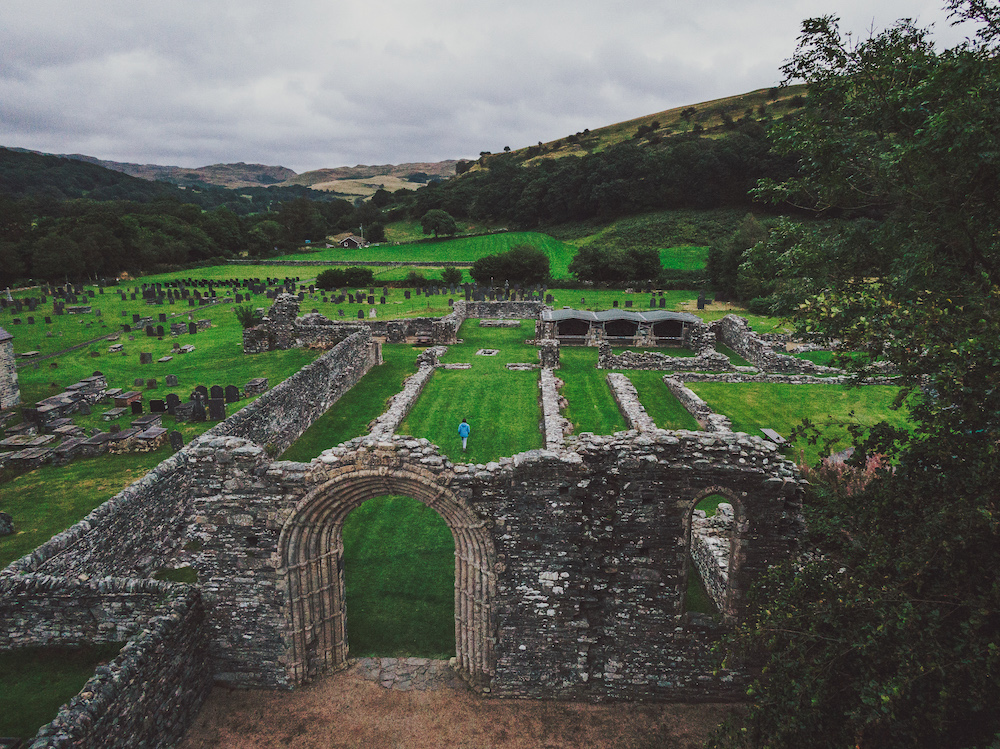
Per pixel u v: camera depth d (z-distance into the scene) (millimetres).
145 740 11234
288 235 161500
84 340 50375
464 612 13516
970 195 10156
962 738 8000
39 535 18406
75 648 13273
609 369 40062
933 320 9211
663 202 140500
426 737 12453
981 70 10164
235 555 13125
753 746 9633
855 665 8828
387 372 39531
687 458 12352
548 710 13195
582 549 12750
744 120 177125
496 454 25078
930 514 8680
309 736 12445
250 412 21828
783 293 14570
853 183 13609
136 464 23984
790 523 12375
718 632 13039
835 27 12766
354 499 13078
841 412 30266
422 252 136000
